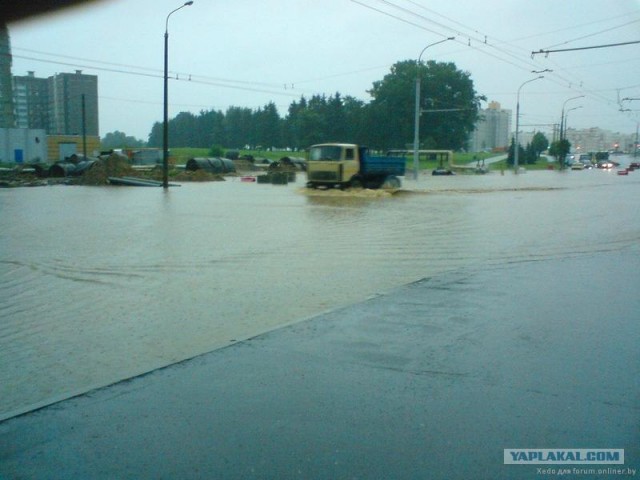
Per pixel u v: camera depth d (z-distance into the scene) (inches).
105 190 1535.4
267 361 263.0
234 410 212.8
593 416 207.5
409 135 4436.5
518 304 368.2
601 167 5388.8
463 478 169.0
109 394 227.6
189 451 184.5
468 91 4507.9
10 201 1175.6
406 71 4463.6
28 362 277.3
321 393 227.5
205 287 433.4
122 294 412.8
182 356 280.8
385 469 173.6
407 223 836.6
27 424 203.0
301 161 3036.4
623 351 276.8
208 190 1563.7
